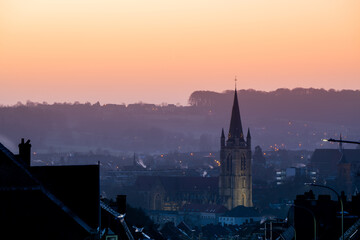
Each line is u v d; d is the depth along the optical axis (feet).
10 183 166.50
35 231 160.76
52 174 205.26
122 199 388.16
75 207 201.87
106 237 281.54
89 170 204.95
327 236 439.63
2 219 156.46
